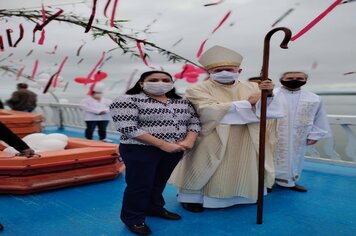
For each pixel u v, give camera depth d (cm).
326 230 265
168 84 239
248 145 295
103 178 405
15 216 291
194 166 292
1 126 222
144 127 246
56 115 1009
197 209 302
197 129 272
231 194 299
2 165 343
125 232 259
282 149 362
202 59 287
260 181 271
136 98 246
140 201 252
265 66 249
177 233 257
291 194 359
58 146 420
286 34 223
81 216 292
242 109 276
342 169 471
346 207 319
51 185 362
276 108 280
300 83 342
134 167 245
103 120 689
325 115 362
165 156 258
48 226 270
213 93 290
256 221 281
